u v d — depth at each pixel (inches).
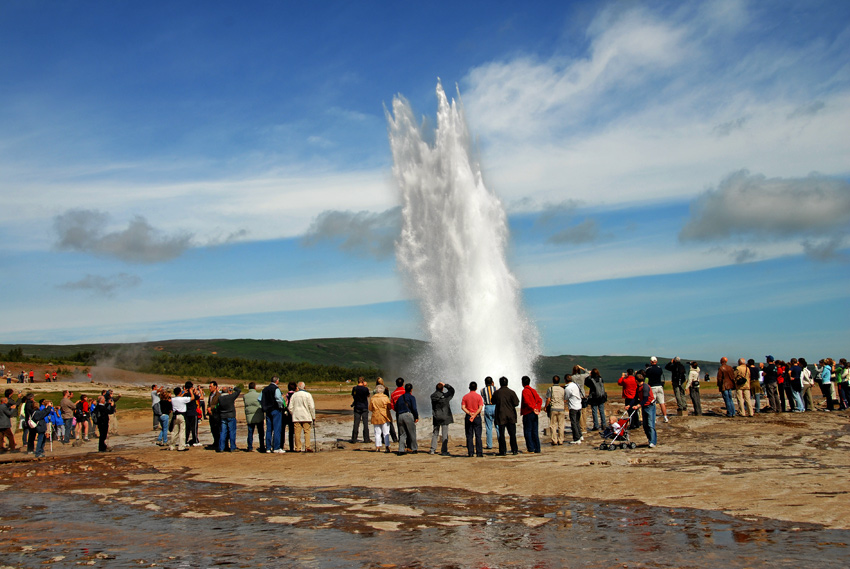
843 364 1047.6
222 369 3437.5
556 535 317.4
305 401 726.5
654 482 449.7
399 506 405.1
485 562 272.4
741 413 917.2
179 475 583.2
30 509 429.1
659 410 1068.5
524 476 498.6
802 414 931.3
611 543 297.7
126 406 1696.6
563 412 738.2
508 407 639.8
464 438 838.5
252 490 487.2
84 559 292.2
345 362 6530.5
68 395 1002.1
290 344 7012.8
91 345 5344.5
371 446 772.0
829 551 273.0
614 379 5575.8
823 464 513.7
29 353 4879.4
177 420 794.2
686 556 271.4
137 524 371.9
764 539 295.7
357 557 286.2
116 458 730.8
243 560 285.7
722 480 446.9
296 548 305.4
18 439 1064.2
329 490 474.6
